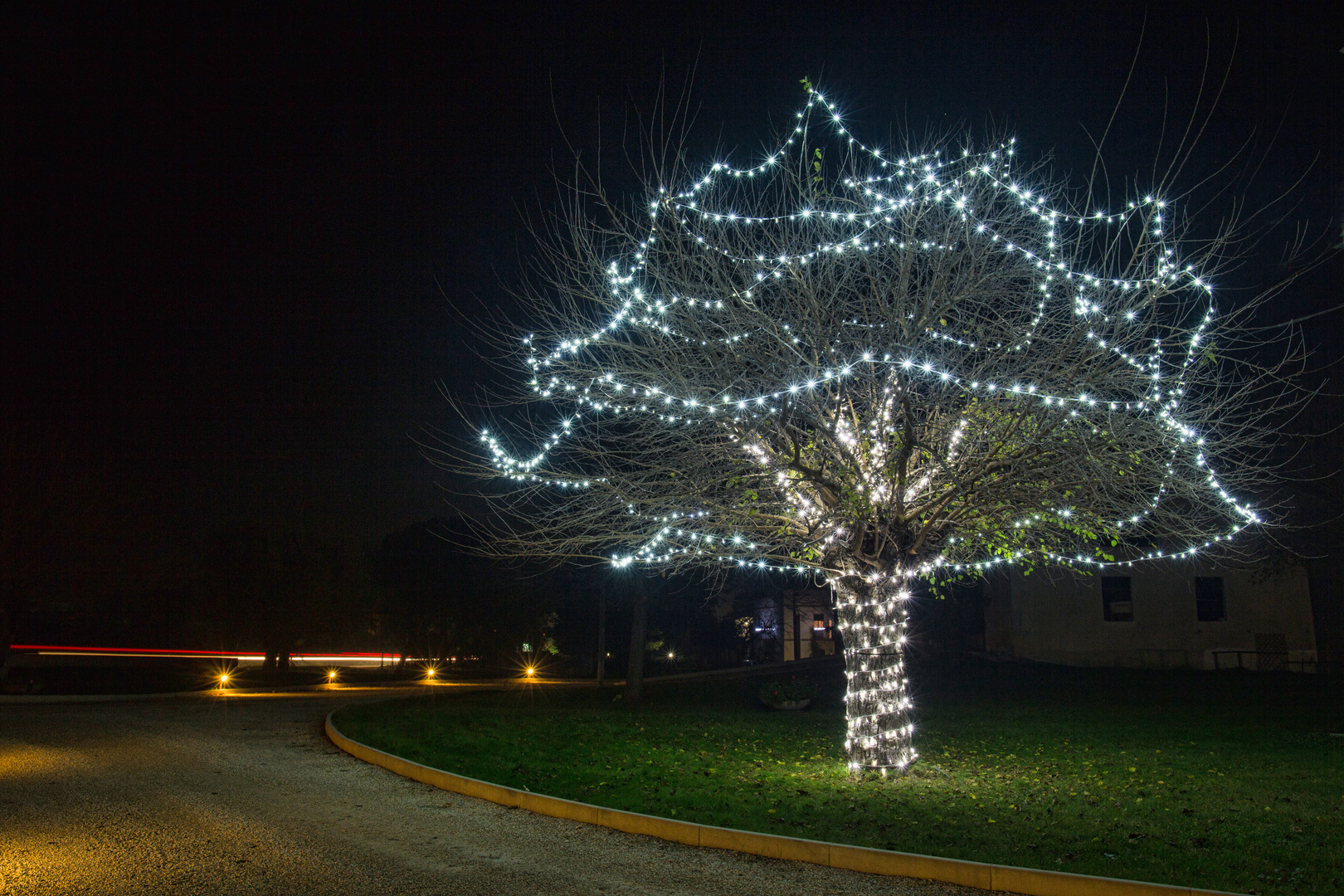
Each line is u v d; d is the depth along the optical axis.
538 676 43.19
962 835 7.54
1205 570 25.28
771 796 9.31
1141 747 13.06
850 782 10.38
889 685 11.16
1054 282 9.83
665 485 10.66
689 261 10.34
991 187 10.26
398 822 8.35
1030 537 11.80
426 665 44.44
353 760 11.84
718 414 10.17
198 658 45.56
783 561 11.92
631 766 11.33
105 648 42.41
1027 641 25.94
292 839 7.69
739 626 39.88
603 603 25.97
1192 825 7.82
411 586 41.66
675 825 7.84
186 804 8.98
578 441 11.26
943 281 9.84
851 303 10.52
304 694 27.17
